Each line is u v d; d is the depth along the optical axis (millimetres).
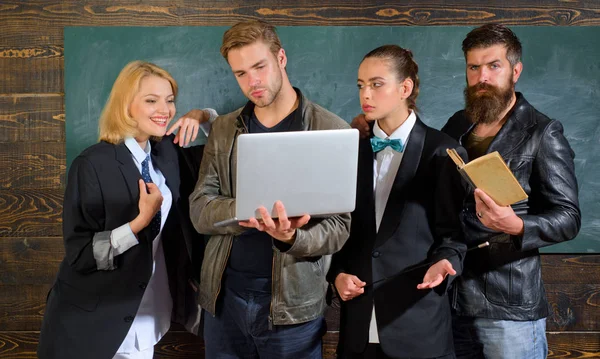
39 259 2406
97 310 1856
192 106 2369
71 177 1876
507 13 2336
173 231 2047
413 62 1843
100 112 2355
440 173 1757
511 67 1893
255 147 1453
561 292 2396
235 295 1822
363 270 1790
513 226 1701
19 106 2375
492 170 1567
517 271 1850
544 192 1828
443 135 1830
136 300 1874
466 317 1932
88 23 2354
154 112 1939
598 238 2375
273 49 1766
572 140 2367
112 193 1861
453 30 2330
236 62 1742
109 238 1818
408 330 1729
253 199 1503
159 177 2035
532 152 1835
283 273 1740
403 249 1750
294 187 1516
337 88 2354
